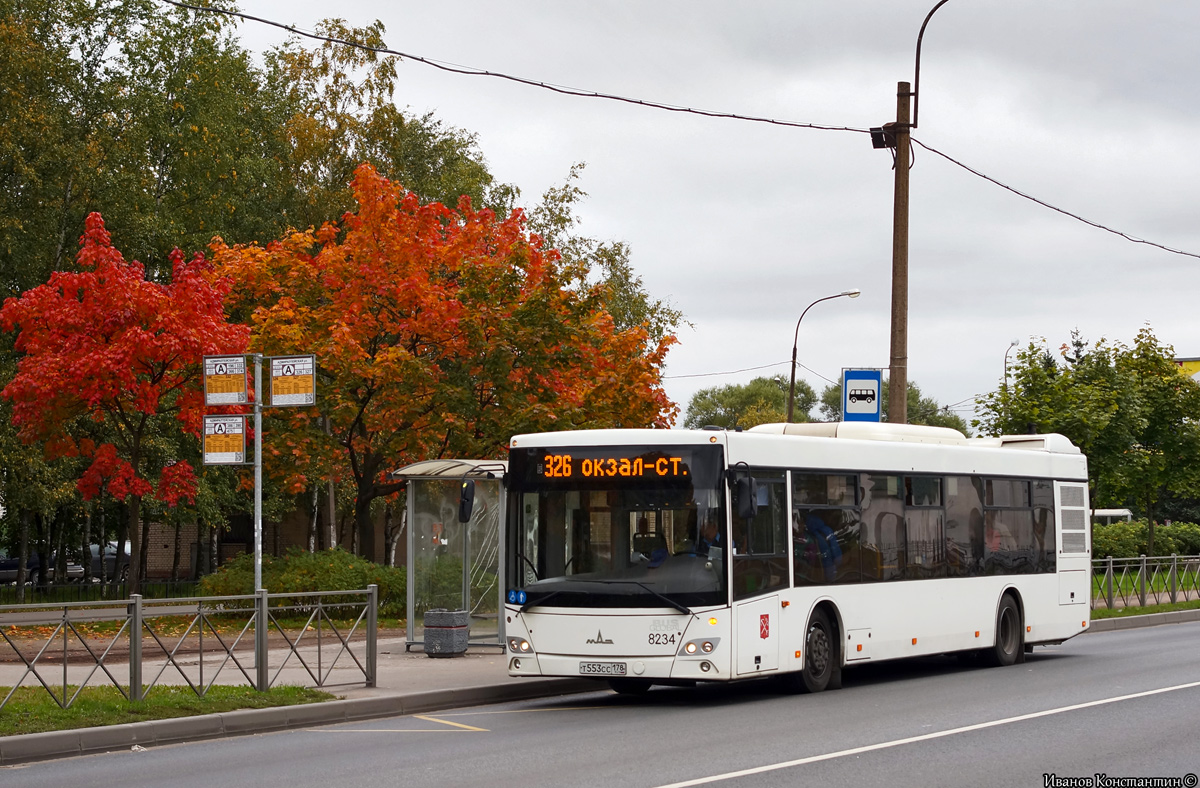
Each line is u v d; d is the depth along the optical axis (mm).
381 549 55875
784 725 12305
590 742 11320
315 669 15617
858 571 16250
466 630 19078
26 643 12125
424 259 28500
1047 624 20312
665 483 14133
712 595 13820
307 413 27562
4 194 30625
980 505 18953
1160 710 13211
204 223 37719
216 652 13625
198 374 25812
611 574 14016
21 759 10695
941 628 17719
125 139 34750
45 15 34531
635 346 31359
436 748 11109
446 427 27406
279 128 40281
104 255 24484
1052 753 10375
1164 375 35219
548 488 14453
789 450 15344
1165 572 32406
